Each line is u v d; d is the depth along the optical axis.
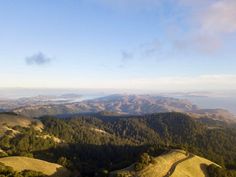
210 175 142.75
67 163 174.75
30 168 145.25
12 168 129.88
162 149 175.00
